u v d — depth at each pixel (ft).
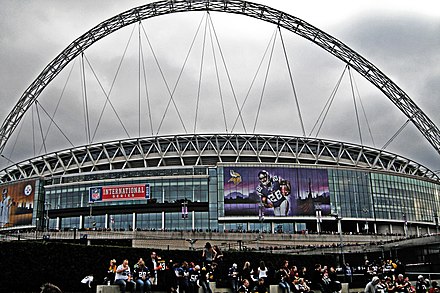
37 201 450.30
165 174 431.43
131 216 424.87
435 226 490.08
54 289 34.76
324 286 112.98
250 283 110.11
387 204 455.22
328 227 435.94
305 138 481.87
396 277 130.41
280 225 421.18
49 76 410.52
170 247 322.14
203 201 421.59
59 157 494.59
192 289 104.47
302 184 430.20
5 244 109.91
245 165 427.74
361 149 499.10
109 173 441.68
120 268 97.35
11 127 412.16
